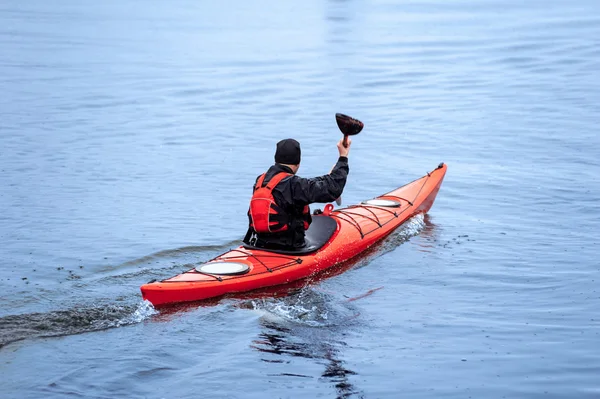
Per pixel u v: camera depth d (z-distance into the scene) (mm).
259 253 9594
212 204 12922
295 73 25219
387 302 8695
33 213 12367
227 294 8938
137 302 8758
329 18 39344
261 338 7738
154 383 6785
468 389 6605
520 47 28516
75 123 18891
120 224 11836
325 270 9828
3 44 31062
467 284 9203
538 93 21250
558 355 7207
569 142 16344
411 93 21953
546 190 13211
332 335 7812
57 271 9852
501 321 8055
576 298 8641
